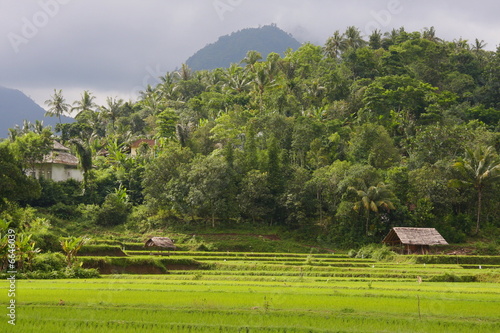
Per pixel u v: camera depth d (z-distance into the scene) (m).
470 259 51.88
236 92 114.62
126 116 122.69
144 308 22.16
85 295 24.84
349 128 85.62
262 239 64.94
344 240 63.69
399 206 63.34
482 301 24.23
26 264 37.41
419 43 129.12
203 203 67.56
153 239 57.56
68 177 82.06
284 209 70.06
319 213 68.69
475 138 73.31
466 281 38.91
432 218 63.66
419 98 93.62
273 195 70.31
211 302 23.33
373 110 91.12
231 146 73.31
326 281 36.97
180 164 72.19
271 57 121.31
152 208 70.38
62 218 71.00
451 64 125.81
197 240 64.88
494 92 110.56
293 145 76.56
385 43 139.25
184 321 19.97
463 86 114.38
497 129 90.44
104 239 64.12
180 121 99.94
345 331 18.86
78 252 48.91
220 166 67.94
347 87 102.44
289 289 29.03
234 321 20.06
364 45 131.62
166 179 72.62
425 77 117.12
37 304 22.83
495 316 21.25
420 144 72.94
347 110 96.25
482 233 64.56
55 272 36.72
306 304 23.25
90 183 77.94
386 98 91.88
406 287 31.41
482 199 66.19
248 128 77.62
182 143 81.00
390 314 21.55
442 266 48.34
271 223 70.44
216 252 57.97
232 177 70.25
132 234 68.94
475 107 99.81
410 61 124.19
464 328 19.41
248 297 24.75
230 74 126.00
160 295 25.16
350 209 62.50
